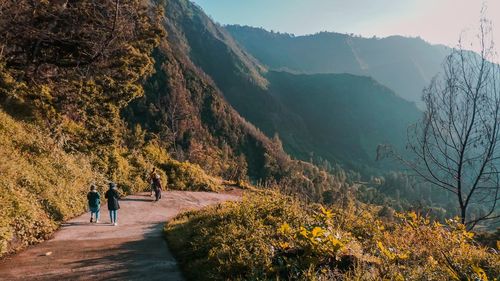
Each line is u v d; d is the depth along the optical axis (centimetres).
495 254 743
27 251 1009
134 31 2961
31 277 786
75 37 2558
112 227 1449
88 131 2389
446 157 755
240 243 812
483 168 723
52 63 2642
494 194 738
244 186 3881
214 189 3366
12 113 1934
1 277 783
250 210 1090
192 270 796
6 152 1466
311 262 627
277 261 674
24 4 2291
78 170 1898
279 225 941
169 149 6675
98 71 2841
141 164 2831
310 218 1009
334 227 922
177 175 3250
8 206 1097
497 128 707
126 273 816
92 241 1173
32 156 1631
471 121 729
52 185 1543
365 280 562
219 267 724
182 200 2484
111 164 2431
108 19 2612
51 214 1365
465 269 625
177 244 1051
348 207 1165
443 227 865
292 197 1270
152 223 1619
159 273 817
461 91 743
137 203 2138
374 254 743
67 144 2102
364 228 986
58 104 2314
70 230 1318
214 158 8038
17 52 2503
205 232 1000
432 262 647
